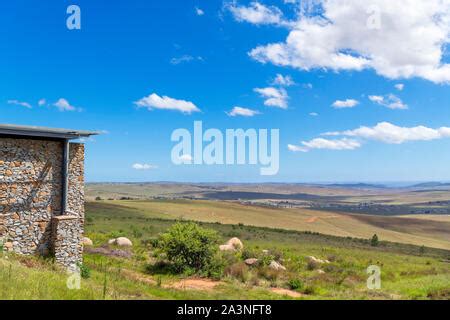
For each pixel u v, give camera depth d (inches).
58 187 818.8
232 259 1159.0
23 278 573.6
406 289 950.4
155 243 1429.6
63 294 555.2
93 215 3644.2
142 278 880.9
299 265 1318.9
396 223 6653.5
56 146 817.5
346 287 970.7
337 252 2030.0
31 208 773.3
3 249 721.0
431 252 3181.6
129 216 3939.5
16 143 754.2
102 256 1103.0
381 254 2212.1
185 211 5221.5
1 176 730.8
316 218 6259.8
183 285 845.2
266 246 2041.1
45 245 792.9
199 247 1022.4
